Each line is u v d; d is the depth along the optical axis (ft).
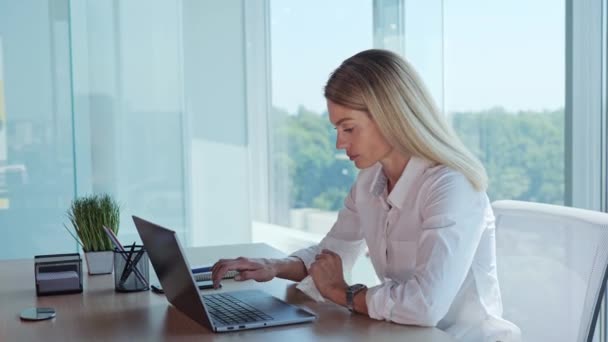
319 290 5.92
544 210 6.29
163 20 12.78
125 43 12.57
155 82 12.81
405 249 6.21
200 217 13.39
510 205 6.64
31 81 12.01
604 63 9.77
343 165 13.84
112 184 12.65
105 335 5.21
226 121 13.52
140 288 6.68
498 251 6.53
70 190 12.32
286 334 5.12
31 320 5.66
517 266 6.34
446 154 5.97
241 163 13.69
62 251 12.30
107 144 12.57
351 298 5.67
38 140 12.12
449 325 6.23
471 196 5.87
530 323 6.11
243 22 13.58
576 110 9.80
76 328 5.41
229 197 13.62
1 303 6.30
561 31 9.88
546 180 10.37
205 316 5.20
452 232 5.60
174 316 5.72
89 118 12.43
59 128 12.22
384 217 6.54
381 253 6.53
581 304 5.73
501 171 11.12
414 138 5.92
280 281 6.98
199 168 13.34
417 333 5.11
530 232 6.30
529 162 10.60
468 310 6.14
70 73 12.16
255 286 6.76
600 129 9.86
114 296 6.50
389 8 13.02
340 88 5.93
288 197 14.92
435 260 5.48
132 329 5.35
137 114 12.73
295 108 14.49
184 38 13.08
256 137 14.35
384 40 13.11
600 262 5.66
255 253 8.63
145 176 12.86
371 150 6.11
